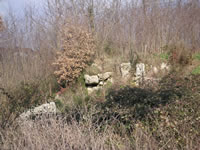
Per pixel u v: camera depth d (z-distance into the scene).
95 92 7.38
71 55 8.52
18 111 4.54
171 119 3.44
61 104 5.89
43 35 10.52
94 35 9.59
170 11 10.11
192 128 3.23
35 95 5.46
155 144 3.01
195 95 4.21
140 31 9.87
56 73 8.44
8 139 3.11
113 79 7.98
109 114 3.94
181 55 8.54
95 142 2.82
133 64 8.48
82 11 10.26
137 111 3.86
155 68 8.23
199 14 10.33
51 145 2.81
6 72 7.50
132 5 10.34
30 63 8.88
